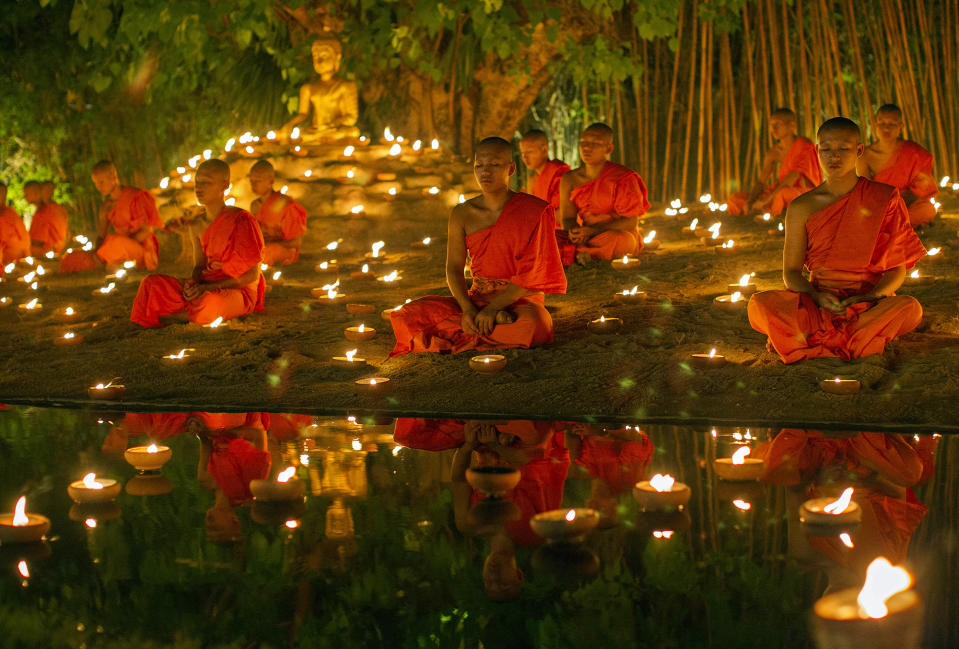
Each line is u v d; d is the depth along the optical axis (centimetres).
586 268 890
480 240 645
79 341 720
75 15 1244
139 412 555
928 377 540
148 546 336
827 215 603
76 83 1639
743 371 573
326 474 423
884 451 442
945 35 1551
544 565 311
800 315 587
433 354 648
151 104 1695
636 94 1585
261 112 1625
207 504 384
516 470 420
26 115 1602
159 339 721
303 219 1105
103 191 1120
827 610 270
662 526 345
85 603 287
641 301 755
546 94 1769
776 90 1474
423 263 1047
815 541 327
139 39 1533
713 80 1711
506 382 577
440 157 1353
